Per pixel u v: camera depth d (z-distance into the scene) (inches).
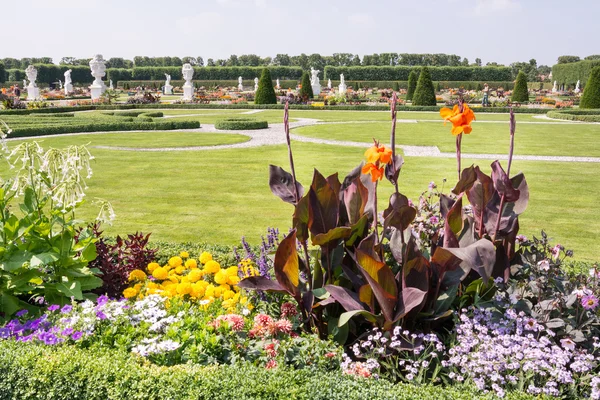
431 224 161.6
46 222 156.9
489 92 2004.2
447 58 2997.0
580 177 446.3
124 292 161.0
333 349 122.6
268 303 152.5
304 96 1485.0
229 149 609.0
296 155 561.3
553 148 623.2
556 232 290.4
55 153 155.9
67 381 110.0
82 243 161.6
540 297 134.0
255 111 1285.7
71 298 146.6
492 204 143.6
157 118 1039.6
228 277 166.1
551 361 112.3
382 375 121.0
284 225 304.0
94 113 1066.7
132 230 290.4
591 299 122.5
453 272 136.3
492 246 119.0
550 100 1533.0
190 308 146.9
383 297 121.7
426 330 133.2
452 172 463.5
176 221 310.7
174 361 120.5
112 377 109.8
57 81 2758.4
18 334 131.0
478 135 762.2
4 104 1150.3
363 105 1353.3
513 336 119.6
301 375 109.0
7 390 112.0
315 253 151.8
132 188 399.2
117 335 128.2
